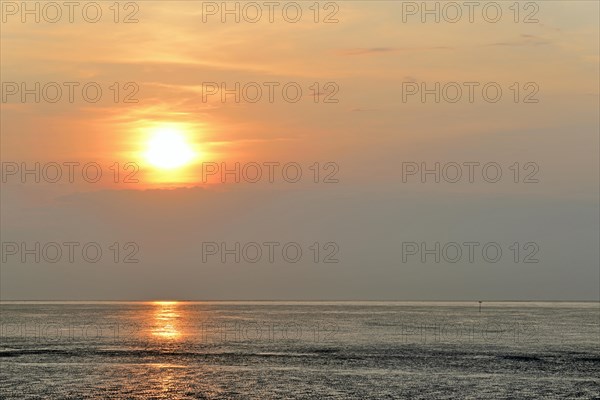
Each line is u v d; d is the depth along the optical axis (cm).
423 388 6912
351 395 6581
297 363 8850
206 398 6412
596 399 6372
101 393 6612
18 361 8931
